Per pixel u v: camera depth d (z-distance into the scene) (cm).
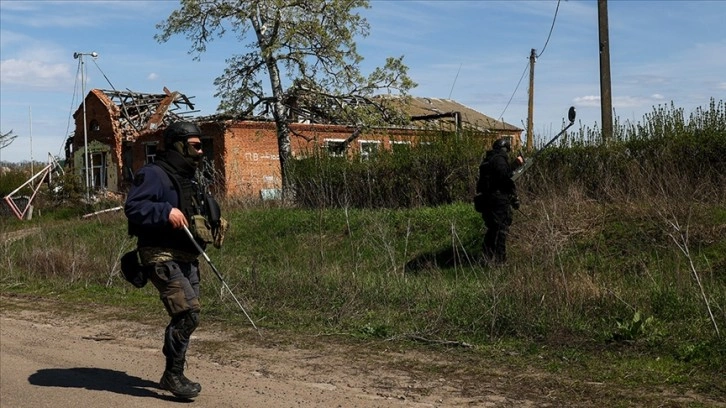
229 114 2370
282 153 2377
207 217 616
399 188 1642
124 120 3547
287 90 2338
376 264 1250
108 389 657
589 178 1363
